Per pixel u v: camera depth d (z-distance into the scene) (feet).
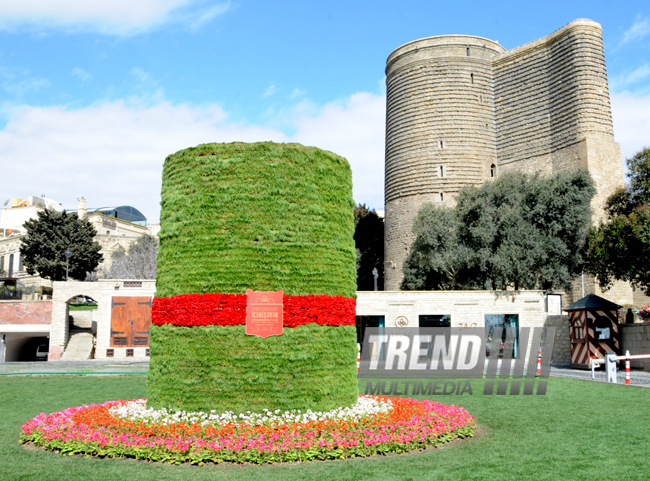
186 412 37.63
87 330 148.05
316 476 29.25
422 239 157.79
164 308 39.83
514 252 125.70
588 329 90.07
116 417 38.17
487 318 115.24
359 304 115.03
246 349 37.73
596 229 119.55
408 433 35.40
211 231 39.47
